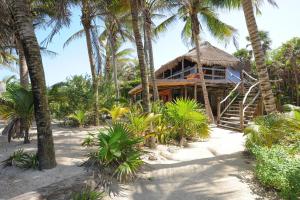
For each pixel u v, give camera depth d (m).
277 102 20.61
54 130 13.34
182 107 9.98
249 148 7.71
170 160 7.79
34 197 4.83
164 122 10.27
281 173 5.08
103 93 17.53
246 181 6.10
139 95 25.42
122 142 6.50
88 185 5.43
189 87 21.61
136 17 8.94
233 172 6.70
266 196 5.32
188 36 21.36
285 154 5.91
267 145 7.12
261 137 7.25
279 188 5.23
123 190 5.68
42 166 6.32
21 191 5.38
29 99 8.87
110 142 6.36
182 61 23.03
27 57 6.12
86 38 16.19
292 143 7.17
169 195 5.55
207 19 19.30
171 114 10.23
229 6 13.67
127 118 9.48
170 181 6.25
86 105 15.35
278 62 24.83
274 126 7.38
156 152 8.31
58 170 6.28
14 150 8.23
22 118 9.11
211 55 22.27
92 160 6.62
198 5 18.14
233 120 14.36
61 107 15.32
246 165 7.20
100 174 5.98
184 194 5.59
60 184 5.37
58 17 9.66
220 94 22.38
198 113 9.99
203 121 10.39
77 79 15.51
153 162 7.48
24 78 14.42
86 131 12.98
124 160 6.49
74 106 15.17
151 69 17.06
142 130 8.53
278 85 23.45
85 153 7.83
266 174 5.45
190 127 10.23
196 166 7.21
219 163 7.43
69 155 7.54
